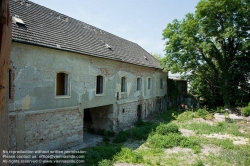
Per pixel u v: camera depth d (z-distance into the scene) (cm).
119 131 1388
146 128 1341
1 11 189
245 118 1622
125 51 1711
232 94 2058
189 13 1989
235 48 1995
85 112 1566
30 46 797
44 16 1088
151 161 838
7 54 239
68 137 990
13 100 738
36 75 823
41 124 847
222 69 1983
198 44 1822
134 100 1686
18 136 754
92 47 1209
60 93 979
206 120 1727
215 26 1805
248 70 1994
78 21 1427
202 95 2314
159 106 2297
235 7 1727
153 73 2103
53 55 900
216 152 953
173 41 1961
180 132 1282
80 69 1055
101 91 1263
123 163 803
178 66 1975
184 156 898
